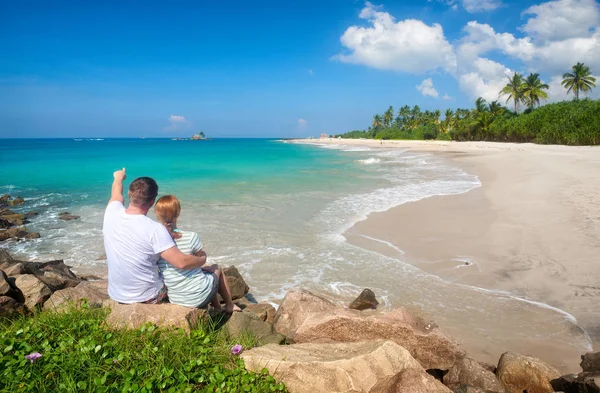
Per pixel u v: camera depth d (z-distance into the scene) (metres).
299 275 7.62
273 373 3.25
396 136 111.69
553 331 5.52
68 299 4.98
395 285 7.13
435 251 8.96
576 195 13.95
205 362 3.31
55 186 20.38
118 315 3.76
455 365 4.14
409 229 10.84
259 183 20.69
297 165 33.41
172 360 3.27
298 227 11.15
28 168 30.52
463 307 6.26
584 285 6.87
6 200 16.19
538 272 7.51
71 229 11.45
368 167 30.56
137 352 3.30
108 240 3.89
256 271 7.82
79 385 2.86
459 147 57.16
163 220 4.09
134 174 25.70
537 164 24.73
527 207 12.76
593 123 48.97
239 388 3.08
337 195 16.53
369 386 3.15
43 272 7.13
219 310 4.54
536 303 6.36
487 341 5.29
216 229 10.87
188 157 46.72
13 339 3.38
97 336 3.49
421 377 2.97
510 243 9.27
